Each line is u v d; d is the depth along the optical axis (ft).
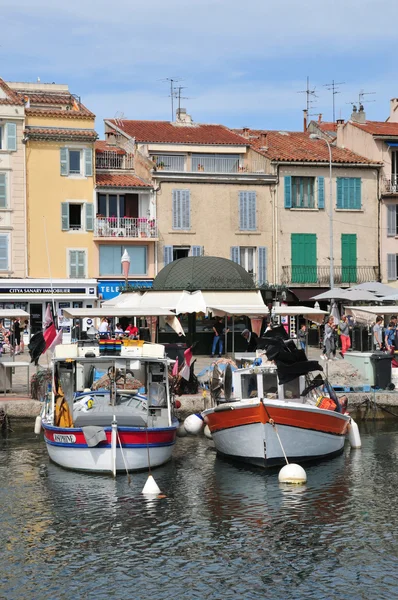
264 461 79.97
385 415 105.29
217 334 142.72
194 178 196.44
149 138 205.16
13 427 95.76
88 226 190.70
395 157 213.25
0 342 150.51
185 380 102.53
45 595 52.90
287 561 57.82
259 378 85.20
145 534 62.85
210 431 85.46
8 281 180.96
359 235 207.72
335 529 63.67
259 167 205.26
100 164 206.08
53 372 83.30
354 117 239.91
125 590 53.57
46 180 188.24
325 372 109.70
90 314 108.37
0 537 62.18
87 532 63.16
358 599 52.19
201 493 72.84
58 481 76.07
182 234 196.24
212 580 54.95
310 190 205.98
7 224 185.37
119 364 83.46
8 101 185.26
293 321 180.04
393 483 75.82
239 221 199.31
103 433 77.36
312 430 81.41
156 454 79.77
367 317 160.15
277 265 201.57
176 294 140.36
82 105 203.21
